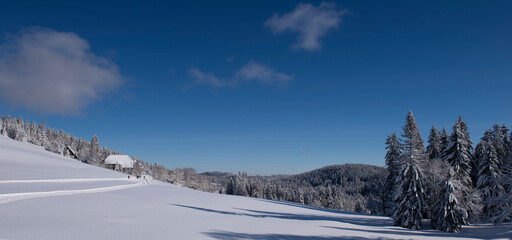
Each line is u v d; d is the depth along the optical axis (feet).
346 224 90.07
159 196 112.06
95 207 64.23
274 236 57.62
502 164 108.68
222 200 134.51
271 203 156.15
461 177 109.60
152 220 58.59
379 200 171.83
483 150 121.39
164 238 43.42
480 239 69.72
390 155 141.49
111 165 400.47
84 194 85.71
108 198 83.46
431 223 94.17
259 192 401.08
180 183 404.16
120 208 68.03
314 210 144.97
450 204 86.07
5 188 72.23
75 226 43.52
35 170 140.97
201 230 54.60
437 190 94.27
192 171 445.78
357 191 505.25
